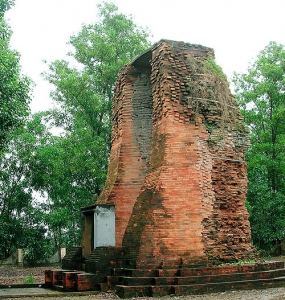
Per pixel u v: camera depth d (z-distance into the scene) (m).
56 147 29.36
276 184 30.16
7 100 15.98
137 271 11.88
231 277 12.23
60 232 33.75
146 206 13.01
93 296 11.77
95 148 28.00
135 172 15.77
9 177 32.84
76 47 30.89
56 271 14.50
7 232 32.12
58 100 30.69
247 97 30.16
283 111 28.52
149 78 16.88
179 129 13.74
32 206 33.56
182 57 14.75
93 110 29.77
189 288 11.42
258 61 30.97
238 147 14.90
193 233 12.73
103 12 31.81
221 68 15.43
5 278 21.05
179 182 13.12
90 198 29.50
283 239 29.89
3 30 17.38
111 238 13.94
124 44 30.97
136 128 16.31
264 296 10.58
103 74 30.06
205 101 14.43
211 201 13.50
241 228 14.15
